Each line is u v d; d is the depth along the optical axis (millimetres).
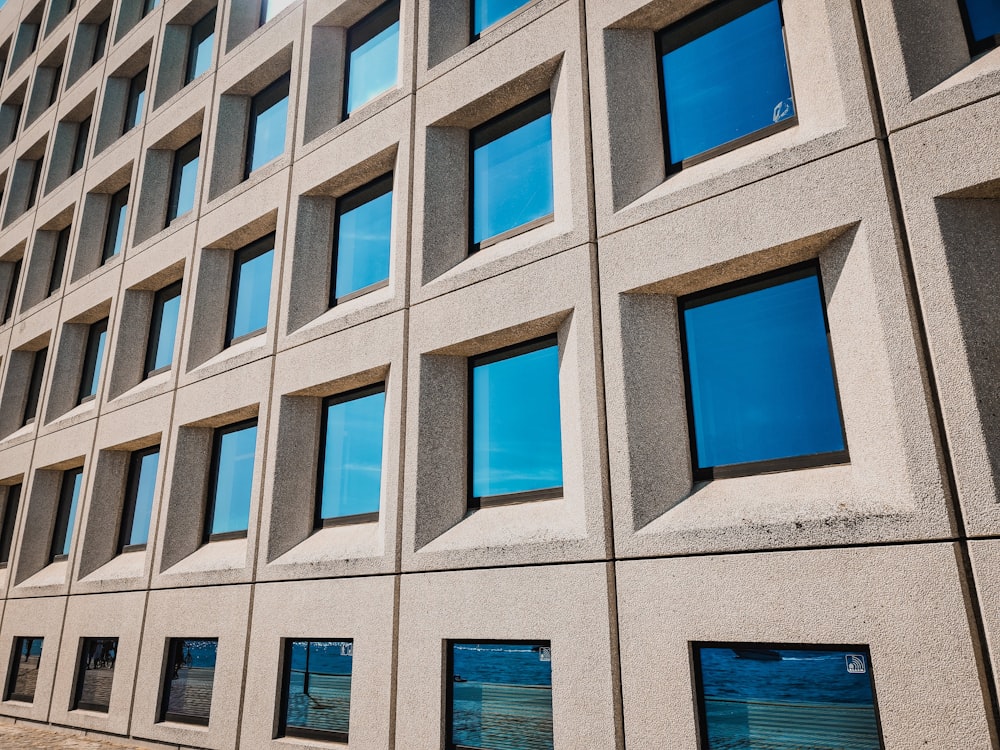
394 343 9148
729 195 6891
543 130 9172
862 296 6027
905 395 5551
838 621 5445
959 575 5047
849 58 6516
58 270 17812
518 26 9211
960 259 5633
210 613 10031
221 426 11812
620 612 6512
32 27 22781
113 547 12906
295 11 12586
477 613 7430
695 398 7227
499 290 8328
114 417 13164
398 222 9633
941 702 4945
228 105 13430
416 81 10203
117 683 11031
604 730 6309
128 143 15617
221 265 12672
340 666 8562
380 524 8797
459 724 7441
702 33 8234
